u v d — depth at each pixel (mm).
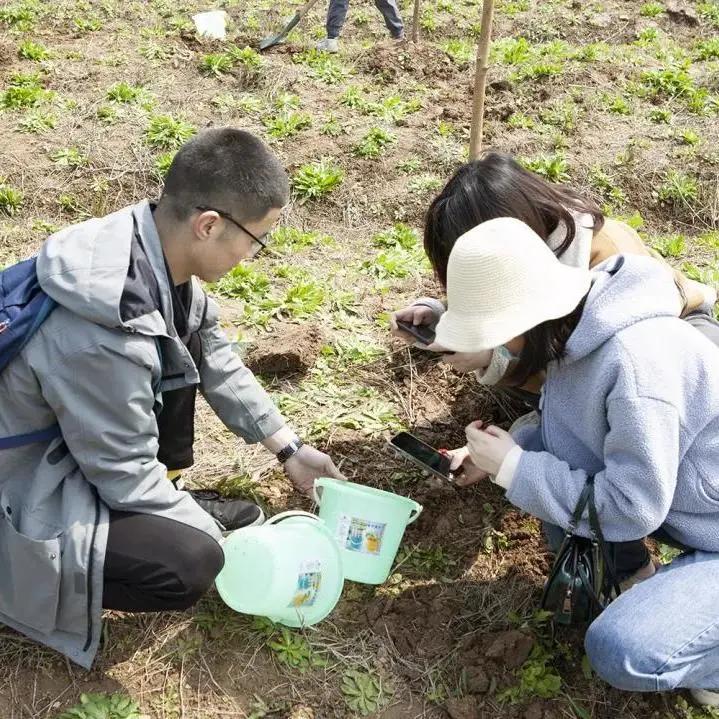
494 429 2816
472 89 7539
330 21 8203
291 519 3049
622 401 2453
